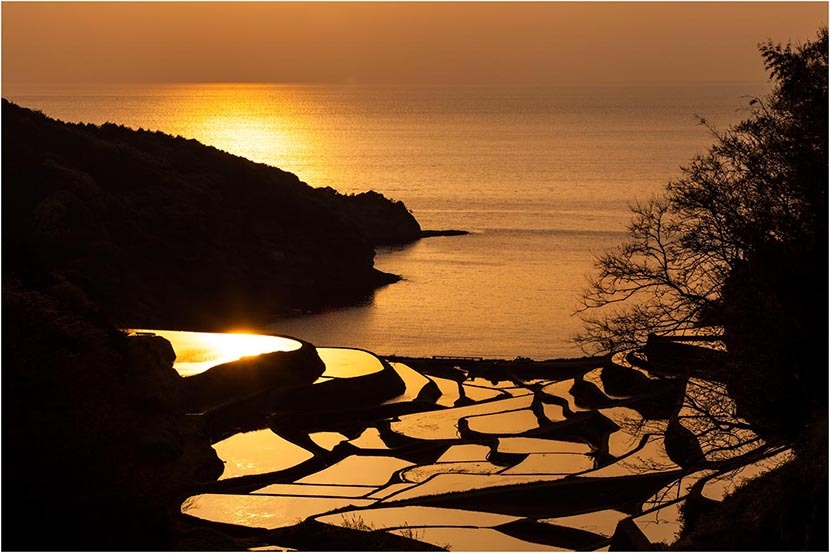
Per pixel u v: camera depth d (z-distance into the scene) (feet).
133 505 102.53
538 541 123.95
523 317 406.82
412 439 177.47
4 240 166.71
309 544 118.32
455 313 420.36
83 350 141.59
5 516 89.97
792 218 91.61
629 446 164.86
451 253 591.78
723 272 94.48
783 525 72.49
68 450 100.63
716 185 94.84
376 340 373.81
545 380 233.55
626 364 207.41
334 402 198.80
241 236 463.42
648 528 117.60
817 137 91.30
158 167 478.59
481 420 192.03
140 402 156.76
